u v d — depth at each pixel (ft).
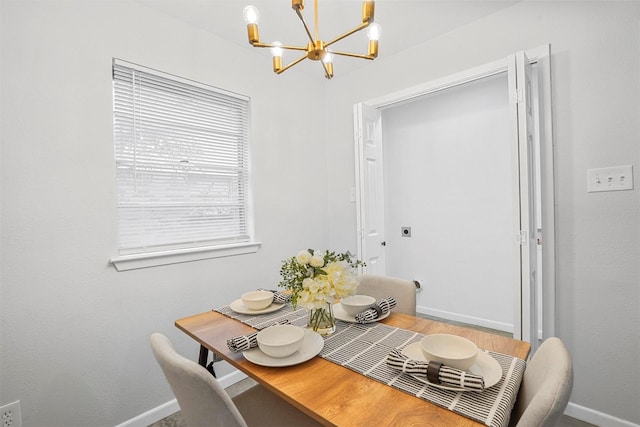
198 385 2.57
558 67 5.90
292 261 4.09
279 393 2.83
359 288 5.89
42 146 4.91
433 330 4.17
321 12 6.51
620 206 5.39
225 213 7.56
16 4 4.70
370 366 3.21
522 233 5.36
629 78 5.26
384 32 7.28
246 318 4.73
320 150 9.72
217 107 7.36
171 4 6.12
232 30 7.04
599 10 5.49
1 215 4.57
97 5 5.49
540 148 6.07
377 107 8.81
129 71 5.97
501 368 3.02
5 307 4.60
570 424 5.68
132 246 6.06
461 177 10.23
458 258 10.38
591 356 5.71
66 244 5.12
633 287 5.32
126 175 5.99
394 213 11.83
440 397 2.65
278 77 8.53
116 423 5.60
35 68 4.85
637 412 5.32
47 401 4.94
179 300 6.47
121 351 5.69
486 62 6.74
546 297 6.10
